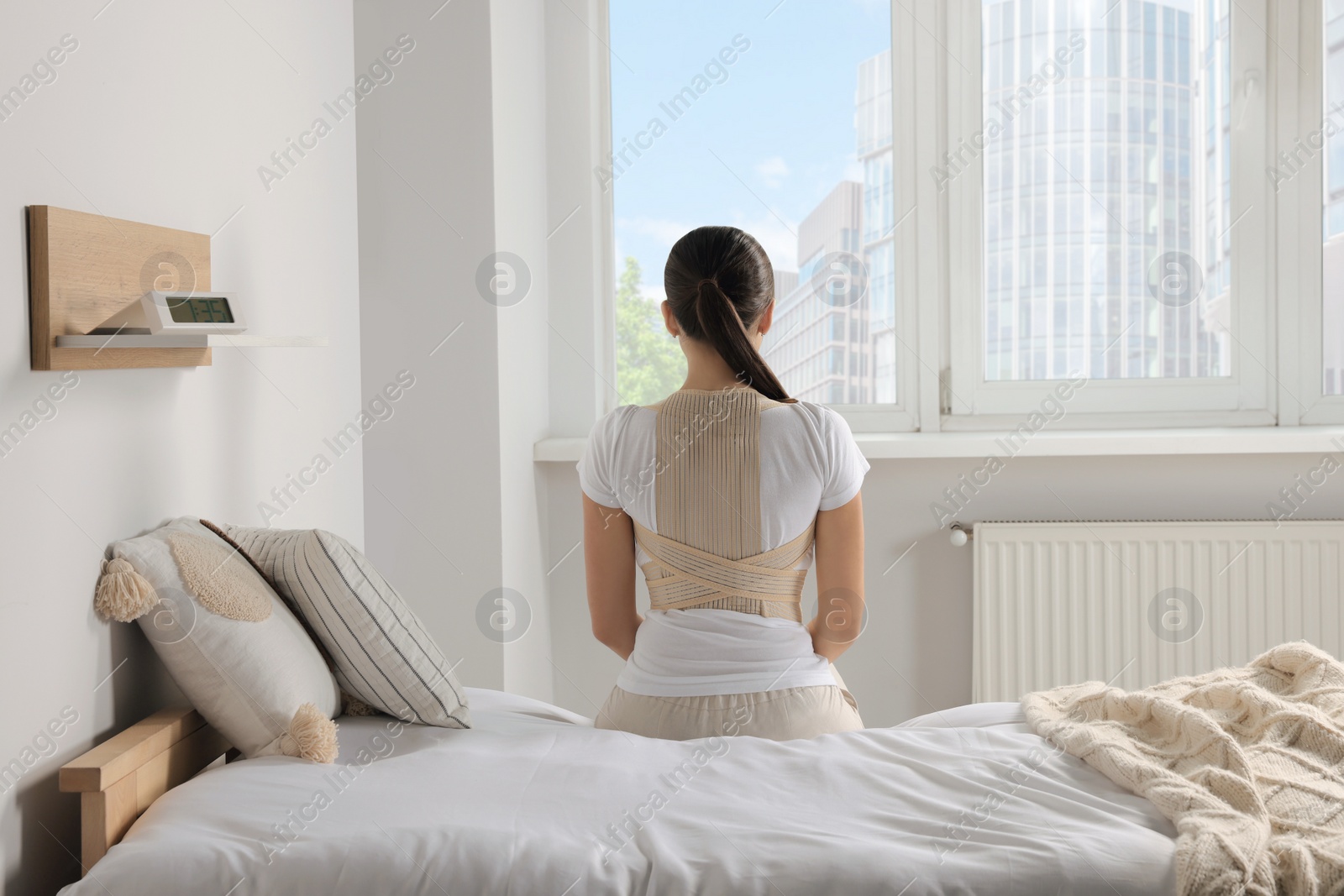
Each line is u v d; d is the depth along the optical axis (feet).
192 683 3.77
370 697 4.22
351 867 2.97
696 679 4.28
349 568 4.11
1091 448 8.01
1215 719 3.79
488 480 7.68
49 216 3.42
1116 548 8.15
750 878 2.89
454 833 3.09
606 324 9.21
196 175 4.51
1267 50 8.54
